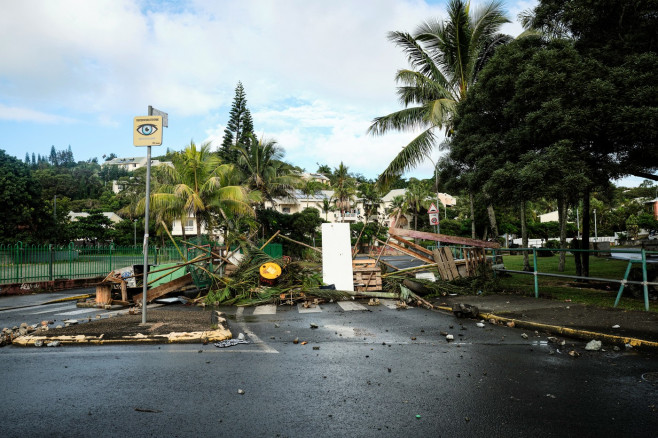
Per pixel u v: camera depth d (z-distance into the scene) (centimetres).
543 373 479
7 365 528
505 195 1004
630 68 908
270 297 1104
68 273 1689
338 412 375
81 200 9431
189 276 1205
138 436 329
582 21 987
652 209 6094
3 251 1453
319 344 640
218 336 666
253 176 3838
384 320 840
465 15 1780
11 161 3628
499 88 1083
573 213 6069
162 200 2169
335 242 1244
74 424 350
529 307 867
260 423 352
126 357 564
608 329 636
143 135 765
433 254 1273
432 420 356
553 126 941
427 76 1953
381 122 1909
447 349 598
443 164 1792
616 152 985
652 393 409
